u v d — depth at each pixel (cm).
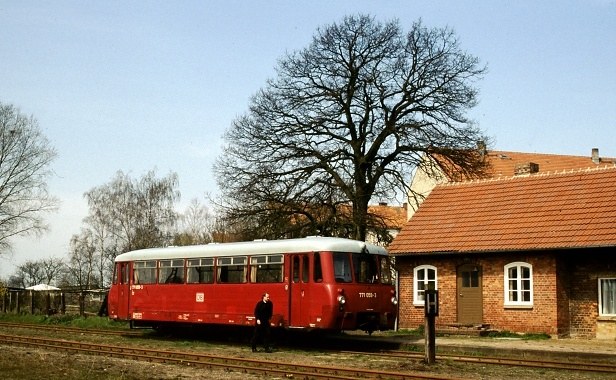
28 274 10675
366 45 4031
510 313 2831
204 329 3008
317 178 4025
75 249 7694
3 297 4684
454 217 3172
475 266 2975
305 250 2416
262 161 4112
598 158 6475
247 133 4147
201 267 2772
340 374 1733
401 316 3169
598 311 2677
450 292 3027
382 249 2541
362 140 4072
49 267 10512
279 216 4056
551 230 2778
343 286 2361
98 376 1700
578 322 2727
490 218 3042
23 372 1759
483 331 2789
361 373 1725
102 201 7456
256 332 2358
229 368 1866
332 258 2375
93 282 7975
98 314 3909
